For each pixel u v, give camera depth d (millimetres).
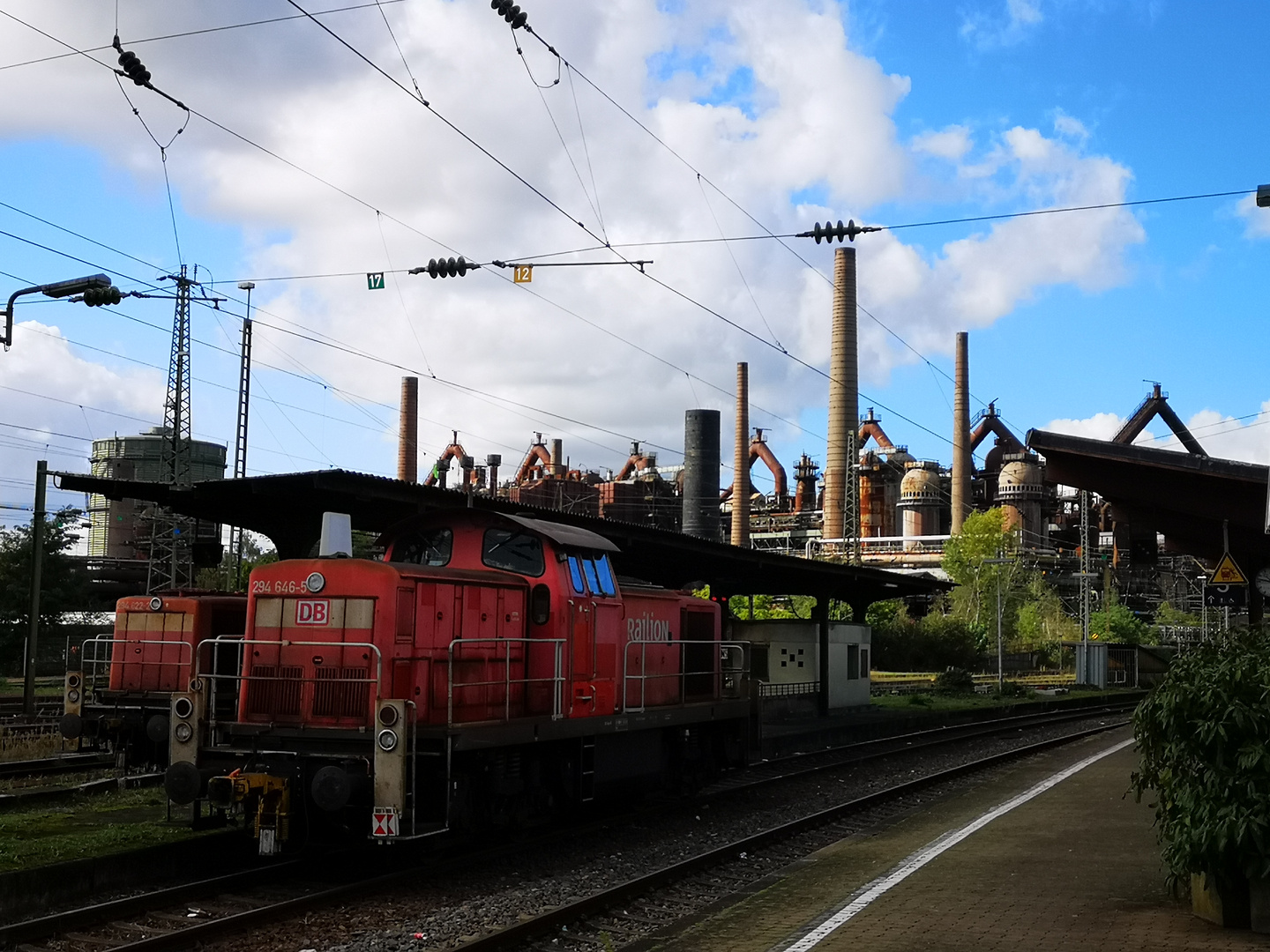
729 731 20906
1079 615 93625
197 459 80812
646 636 18188
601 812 17484
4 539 49938
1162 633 97000
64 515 45688
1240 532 28953
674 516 105375
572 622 15539
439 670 13539
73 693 20344
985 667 79312
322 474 16859
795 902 10188
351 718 12812
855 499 71875
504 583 14906
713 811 18172
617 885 12070
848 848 12984
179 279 47500
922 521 118938
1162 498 26266
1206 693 8727
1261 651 9086
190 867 12656
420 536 15898
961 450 111125
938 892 10234
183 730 12844
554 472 111438
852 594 40969
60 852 11750
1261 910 8453
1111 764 21750
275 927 10312
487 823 13820
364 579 13047
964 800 17156
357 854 13602
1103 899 9789
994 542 94438
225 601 21609
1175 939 8320
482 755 13414
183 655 20906
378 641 12875
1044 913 9289
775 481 131000
